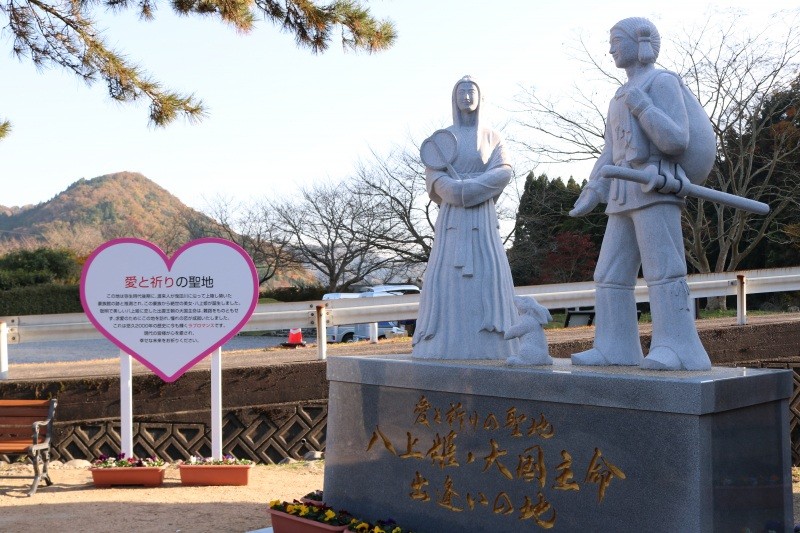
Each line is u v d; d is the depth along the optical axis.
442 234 6.20
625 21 5.12
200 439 8.92
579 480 4.50
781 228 22.27
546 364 5.15
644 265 4.97
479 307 5.98
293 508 5.68
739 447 4.27
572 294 11.59
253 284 8.16
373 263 28.97
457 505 5.13
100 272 8.23
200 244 8.17
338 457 5.95
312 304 10.14
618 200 5.08
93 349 23.59
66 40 9.90
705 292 11.61
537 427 4.71
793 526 4.70
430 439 5.30
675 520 4.07
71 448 8.70
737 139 21.08
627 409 4.29
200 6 9.76
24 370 10.04
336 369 6.02
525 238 24.91
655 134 4.79
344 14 9.81
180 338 8.18
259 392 9.09
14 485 7.71
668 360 4.70
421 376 5.36
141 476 7.67
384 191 25.89
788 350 10.74
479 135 6.30
